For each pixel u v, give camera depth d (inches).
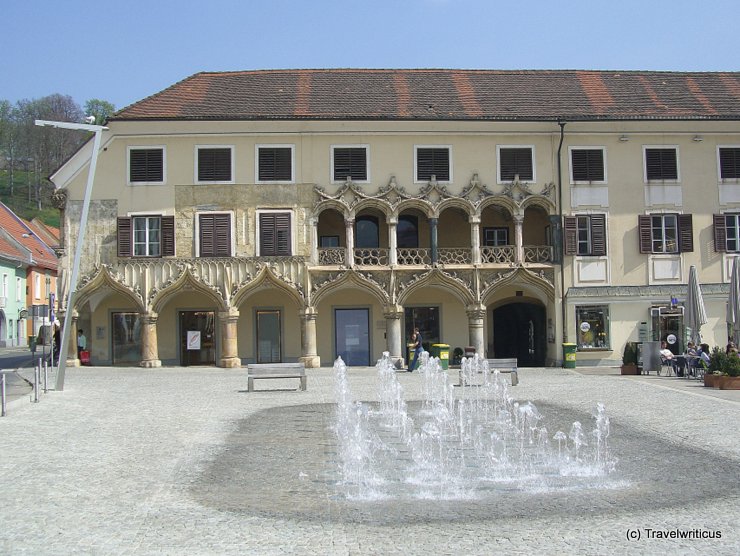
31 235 3174.2
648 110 1544.0
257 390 1021.8
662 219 1505.9
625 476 498.9
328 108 1496.1
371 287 1450.5
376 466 531.8
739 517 392.2
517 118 1454.2
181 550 338.3
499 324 1658.5
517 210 1470.2
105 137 1437.0
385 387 1072.2
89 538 355.3
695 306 1256.2
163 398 916.0
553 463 542.9
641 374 1273.4
